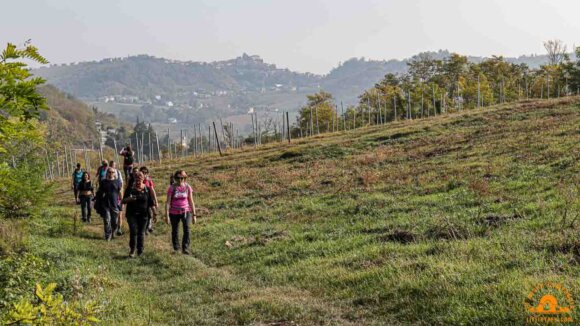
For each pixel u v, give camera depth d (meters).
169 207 14.01
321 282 9.23
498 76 96.12
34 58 3.65
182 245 13.91
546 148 22.75
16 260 9.84
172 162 53.44
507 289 6.68
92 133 193.75
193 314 7.93
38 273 9.64
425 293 7.34
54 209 24.05
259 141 71.38
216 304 8.39
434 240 11.05
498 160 22.08
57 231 16.92
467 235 10.90
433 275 8.02
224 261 12.56
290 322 7.14
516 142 26.14
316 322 7.07
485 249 9.23
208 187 30.66
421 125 44.03
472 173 20.33
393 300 7.48
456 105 91.00
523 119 36.28
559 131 26.55
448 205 14.99
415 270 8.59
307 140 52.09
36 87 3.68
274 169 34.25
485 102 85.44
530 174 17.89
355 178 24.80
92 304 4.09
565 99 43.47
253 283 10.03
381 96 92.88
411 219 13.77
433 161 25.78
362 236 12.59
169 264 12.32
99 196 16.95
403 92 100.25
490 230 11.04
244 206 22.86
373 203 17.44
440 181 19.77
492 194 15.50
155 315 7.86
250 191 27.00
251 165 38.78
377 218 15.02
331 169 30.06
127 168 22.81
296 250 12.35
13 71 3.60
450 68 102.44
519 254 8.49
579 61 77.00
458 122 41.25
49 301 3.61
